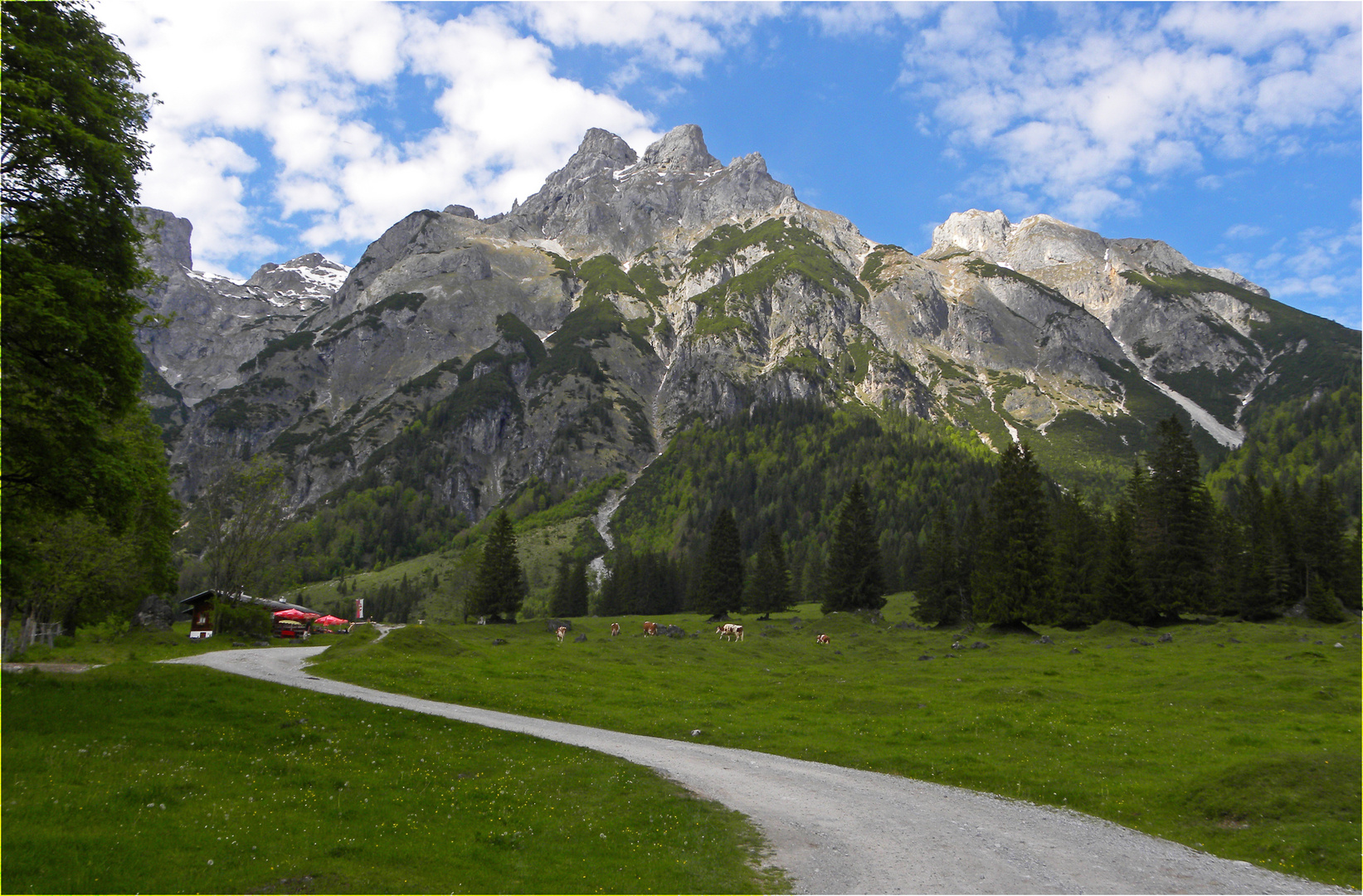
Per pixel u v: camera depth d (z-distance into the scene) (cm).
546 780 2512
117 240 3064
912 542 19550
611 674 5206
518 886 1608
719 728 3534
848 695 4344
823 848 1922
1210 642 7025
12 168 2753
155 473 5766
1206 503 9781
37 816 1667
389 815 2034
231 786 2139
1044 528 9406
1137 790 2439
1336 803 2078
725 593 12350
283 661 5547
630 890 1614
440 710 3728
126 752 2338
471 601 12325
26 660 5122
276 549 9288
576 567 16462
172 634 8088
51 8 2911
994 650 7106
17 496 2936
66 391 2736
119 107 3084
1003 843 1988
